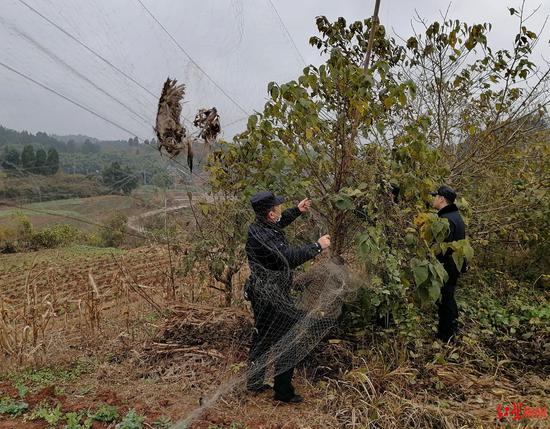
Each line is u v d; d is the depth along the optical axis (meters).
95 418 3.00
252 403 3.26
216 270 4.41
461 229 3.99
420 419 2.88
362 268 3.59
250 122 3.68
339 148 3.70
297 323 3.25
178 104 2.65
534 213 5.30
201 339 4.15
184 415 3.05
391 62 4.82
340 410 3.04
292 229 4.11
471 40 4.68
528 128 5.47
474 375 3.55
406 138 3.47
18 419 3.04
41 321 4.35
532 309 4.59
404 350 3.59
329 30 4.33
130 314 5.29
